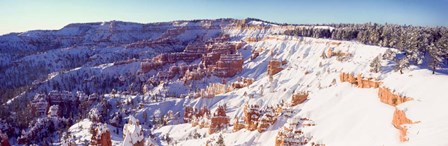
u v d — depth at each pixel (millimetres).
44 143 183125
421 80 117125
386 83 126438
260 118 144250
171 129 198250
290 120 132000
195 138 171875
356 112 125188
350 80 153625
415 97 105062
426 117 84188
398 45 198625
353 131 114312
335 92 148250
